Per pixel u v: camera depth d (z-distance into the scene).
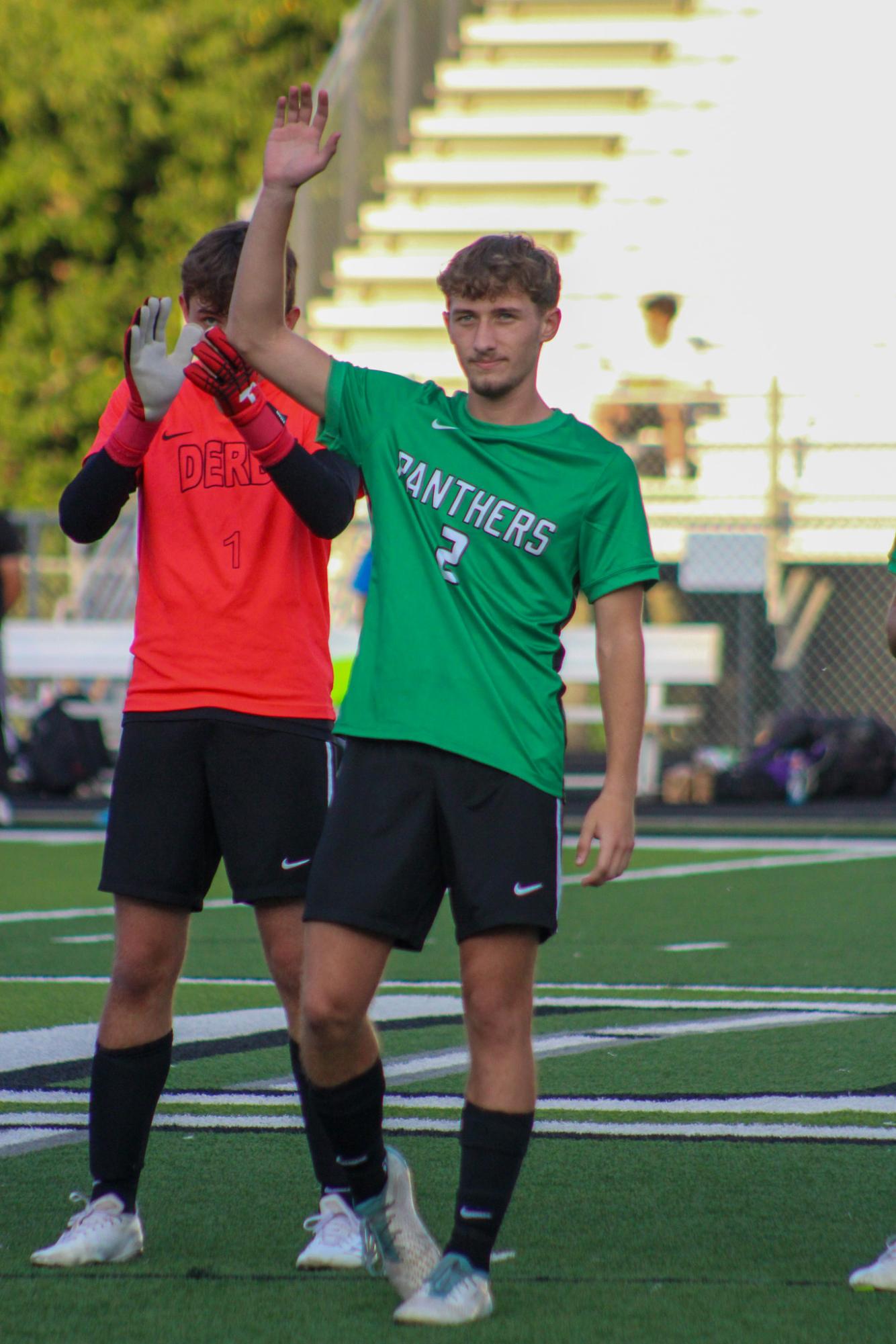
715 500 62.00
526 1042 12.06
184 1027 21.36
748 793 53.03
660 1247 13.05
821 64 78.06
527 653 12.11
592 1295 11.98
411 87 79.19
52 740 55.25
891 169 75.12
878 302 71.25
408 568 12.26
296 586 13.44
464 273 12.13
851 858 40.47
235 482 13.44
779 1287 12.15
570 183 77.06
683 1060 19.45
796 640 62.88
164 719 13.24
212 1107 17.34
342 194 74.44
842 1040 20.50
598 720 56.03
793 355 69.56
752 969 25.97
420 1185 14.71
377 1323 11.48
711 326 71.44
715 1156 15.51
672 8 81.00
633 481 12.38
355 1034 11.95
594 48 80.25
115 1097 13.04
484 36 81.88
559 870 12.15
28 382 94.88
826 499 59.69
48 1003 22.94
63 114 93.06
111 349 95.62
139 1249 13.02
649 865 39.16
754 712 64.19
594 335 71.56
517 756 11.92
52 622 59.94
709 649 54.44
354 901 11.80
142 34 92.12
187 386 13.70
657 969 26.06
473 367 12.22
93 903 33.28
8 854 41.06
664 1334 11.17
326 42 94.69
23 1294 12.02
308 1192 14.58
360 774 12.09
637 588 12.30
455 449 12.34
